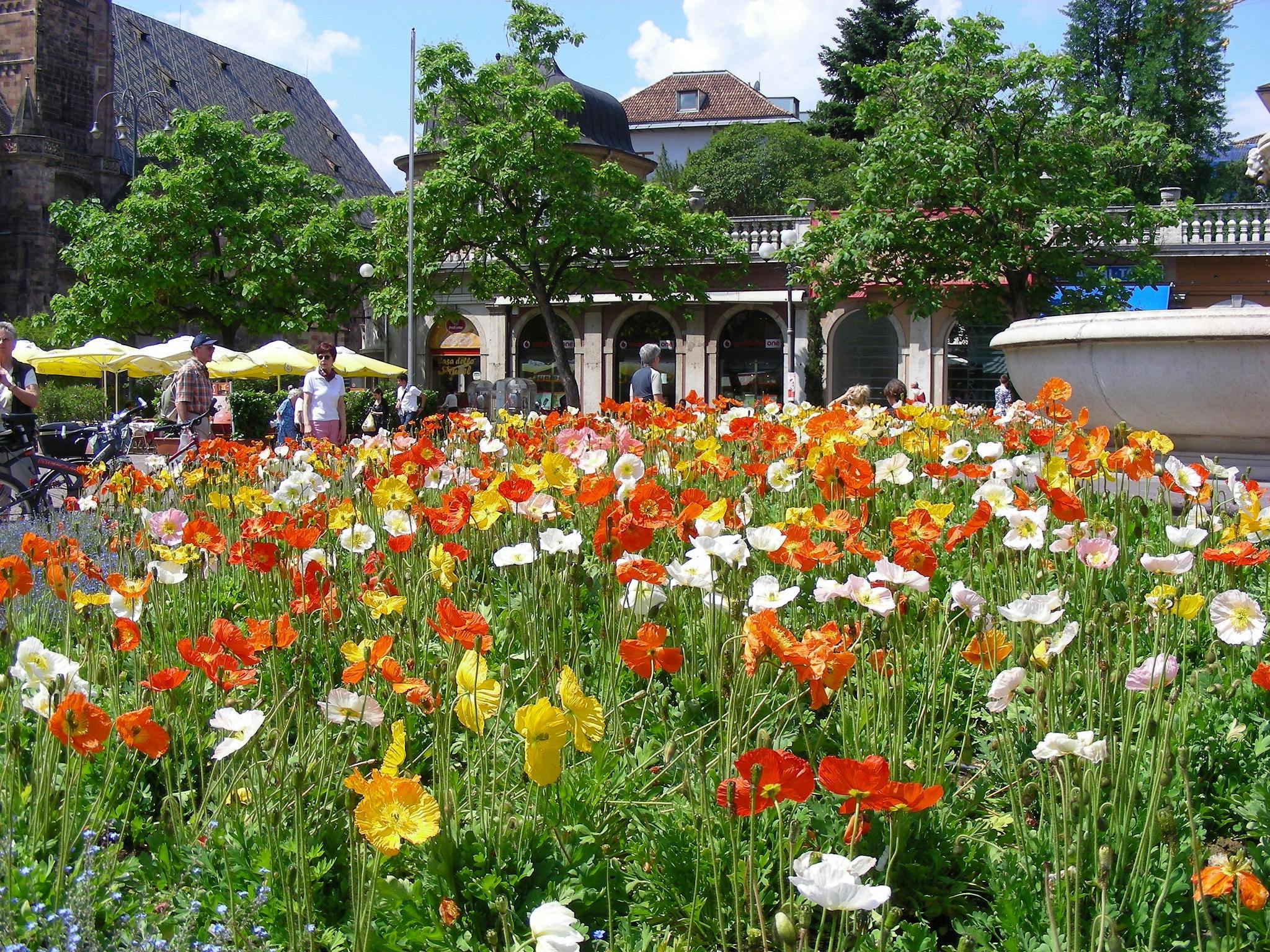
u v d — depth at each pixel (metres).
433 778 3.01
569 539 3.83
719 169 58.94
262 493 4.79
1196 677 3.41
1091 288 26.38
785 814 2.63
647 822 2.81
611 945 2.28
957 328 34.22
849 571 4.32
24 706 2.84
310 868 2.58
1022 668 2.67
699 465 5.69
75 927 2.12
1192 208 26.47
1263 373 6.63
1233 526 3.83
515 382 33.31
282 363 29.81
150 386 37.66
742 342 36.69
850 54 65.06
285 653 4.02
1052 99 26.27
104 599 3.49
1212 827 2.92
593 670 3.95
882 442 7.88
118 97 63.19
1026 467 5.05
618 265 36.97
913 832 2.69
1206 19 52.50
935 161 26.05
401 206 30.33
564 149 30.36
